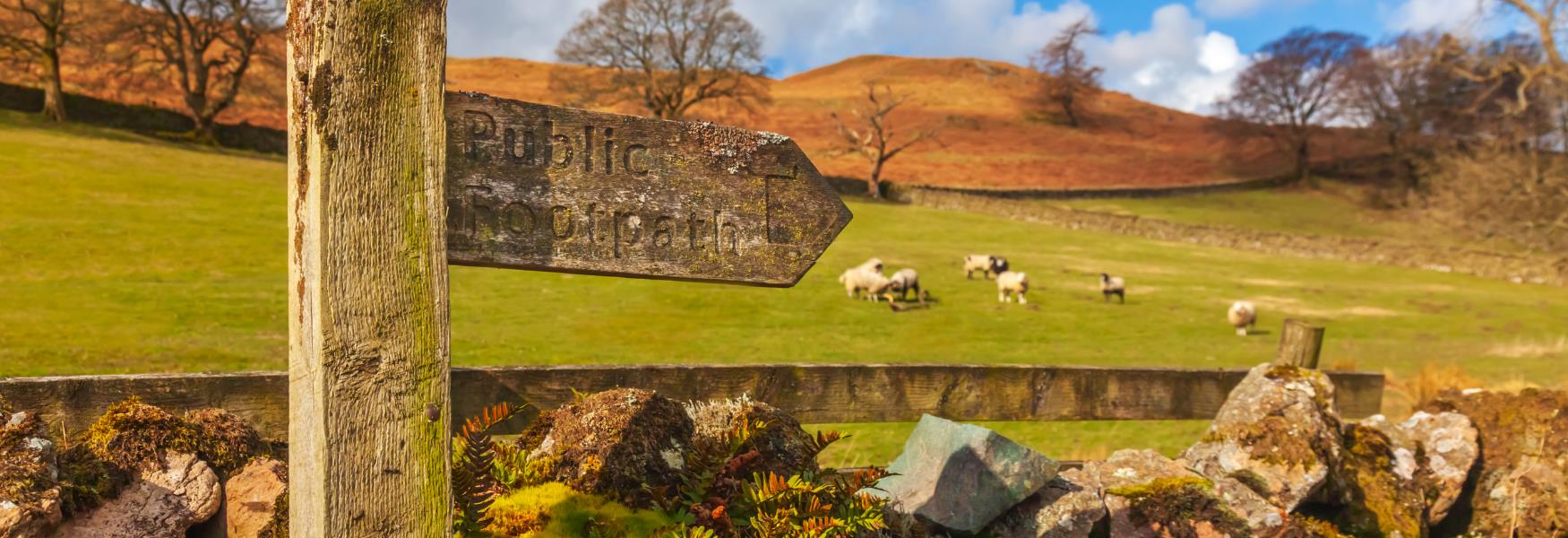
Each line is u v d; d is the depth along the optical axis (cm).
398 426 199
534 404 433
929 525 438
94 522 288
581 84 6925
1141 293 3022
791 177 259
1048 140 10444
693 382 461
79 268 2064
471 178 214
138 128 5297
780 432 418
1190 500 484
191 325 1673
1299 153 8850
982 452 452
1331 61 9512
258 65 6575
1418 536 533
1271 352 2159
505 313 2089
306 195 189
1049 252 4141
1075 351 2088
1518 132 4988
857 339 2102
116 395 356
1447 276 4062
